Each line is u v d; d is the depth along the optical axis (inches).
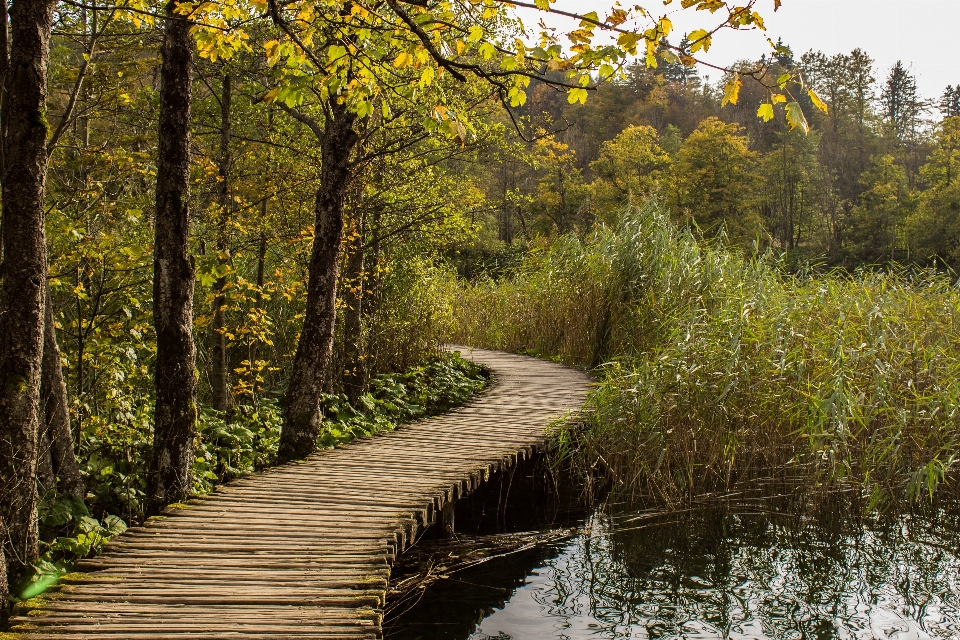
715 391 309.7
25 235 165.5
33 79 164.4
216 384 340.5
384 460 286.2
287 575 173.9
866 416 294.0
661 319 444.1
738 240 1578.5
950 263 1638.8
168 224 227.3
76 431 269.0
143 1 218.7
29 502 172.9
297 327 423.5
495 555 247.0
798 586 223.3
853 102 2518.5
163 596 161.6
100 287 268.7
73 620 149.6
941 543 254.7
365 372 412.5
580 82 142.4
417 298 511.2
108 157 257.3
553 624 199.0
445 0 149.0
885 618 203.2
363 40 166.9
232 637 143.3
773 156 1860.2
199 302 378.6
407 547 218.7
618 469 310.0
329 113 299.1
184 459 234.7
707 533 266.2
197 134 359.9
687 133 2628.0
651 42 131.9
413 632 192.4
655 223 517.3
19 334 166.4
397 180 397.4
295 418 297.1
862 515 279.6
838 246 1863.9
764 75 128.2
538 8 130.6
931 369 311.6
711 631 196.2
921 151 2674.7
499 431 340.2
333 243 301.7
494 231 1438.2
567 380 474.9
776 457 316.8
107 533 216.7
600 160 1742.1
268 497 235.6
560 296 563.8
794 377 317.1
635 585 224.8
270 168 370.6
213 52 164.6
